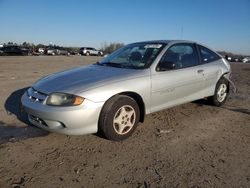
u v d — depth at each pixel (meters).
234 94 8.30
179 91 5.27
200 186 3.24
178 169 3.60
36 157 3.81
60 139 4.40
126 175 3.43
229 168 3.66
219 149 4.23
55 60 27.09
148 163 3.74
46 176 3.36
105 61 5.50
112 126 4.24
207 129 5.07
